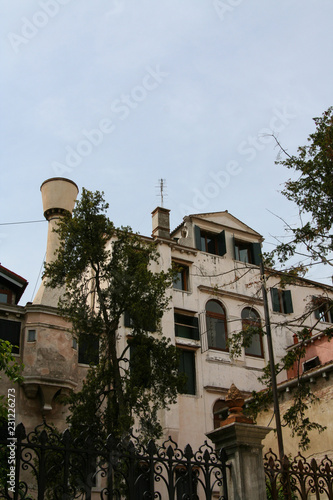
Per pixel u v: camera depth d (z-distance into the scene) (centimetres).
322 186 1479
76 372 2173
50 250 2606
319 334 2531
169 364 1861
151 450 694
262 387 2778
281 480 765
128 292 1864
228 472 754
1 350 1220
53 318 2170
